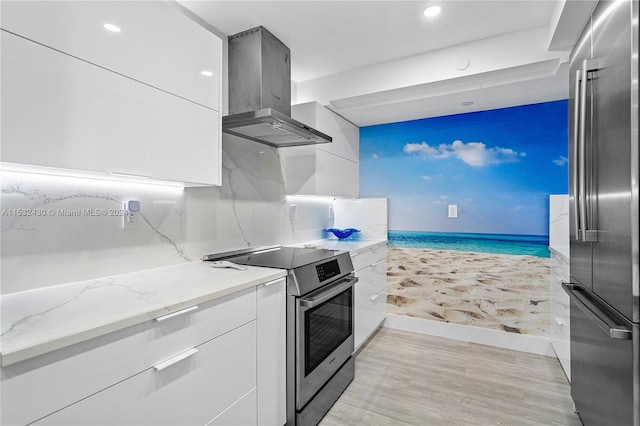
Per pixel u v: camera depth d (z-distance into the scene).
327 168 2.88
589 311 1.36
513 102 2.80
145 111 1.37
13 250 1.21
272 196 2.64
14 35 0.99
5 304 1.08
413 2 1.89
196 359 1.21
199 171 1.62
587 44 1.59
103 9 1.22
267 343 1.59
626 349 1.18
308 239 3.15
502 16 2.03
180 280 1.45
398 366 2.50
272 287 1.63
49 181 1.31
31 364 0.77
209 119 1.67
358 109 2.99
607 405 1.36
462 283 3.09
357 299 2.57
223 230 2.15
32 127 1.03
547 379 2.29
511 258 2.90
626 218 1.15
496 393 2.12
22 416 0.75
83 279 1.42
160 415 1.08
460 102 2.80
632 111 1.09
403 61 2.58
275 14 1.99
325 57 2.56
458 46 2.39
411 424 1.83
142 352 1.02
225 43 2.21
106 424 0.92
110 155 1.24
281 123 1.97
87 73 1.17
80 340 0.85
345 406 2.00
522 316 2.84
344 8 1.94
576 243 1.74
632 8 1.08
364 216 3.53
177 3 1.87
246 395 1.46
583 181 1.48
